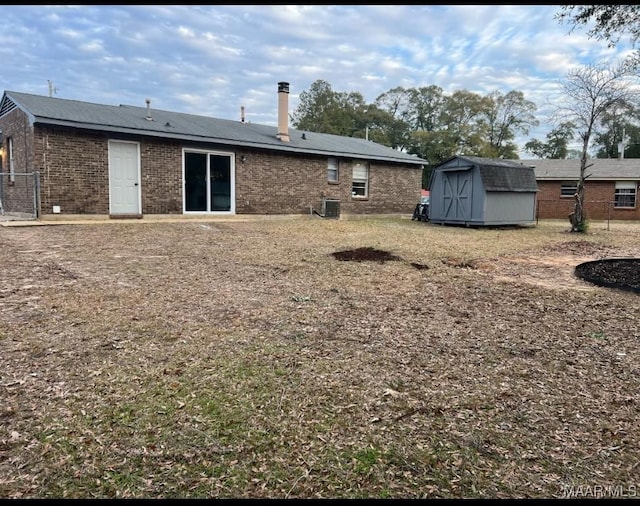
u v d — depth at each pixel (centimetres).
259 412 241
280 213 1529
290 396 260
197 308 441
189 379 280
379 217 1805
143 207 1221
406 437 219
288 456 203
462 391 269
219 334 364
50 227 987
